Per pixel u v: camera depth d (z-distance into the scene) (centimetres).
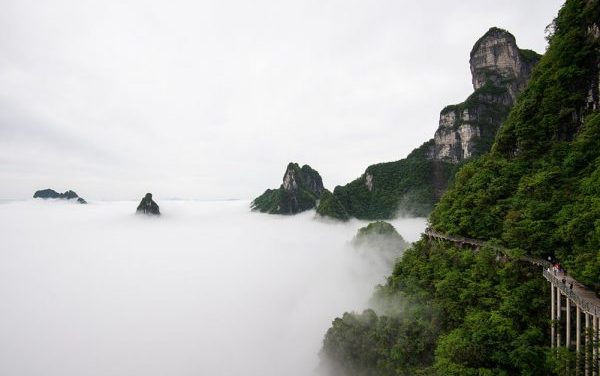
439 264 3850
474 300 3089
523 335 2481
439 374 2658
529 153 3744
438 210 4675
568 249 2666
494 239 3325
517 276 2891
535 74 4175
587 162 3081
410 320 3528
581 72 3516
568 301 2292
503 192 3659
